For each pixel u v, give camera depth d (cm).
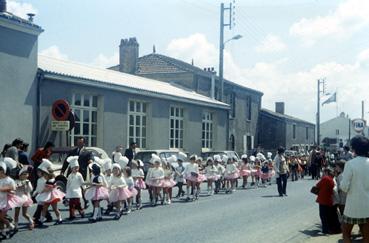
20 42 1852
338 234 1084
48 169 1165
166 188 1616
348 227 720
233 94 4331
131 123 2578
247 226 1171
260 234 1064
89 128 2248
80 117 2192
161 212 1409
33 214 1291
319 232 1105
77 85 2141
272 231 1106
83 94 2214
